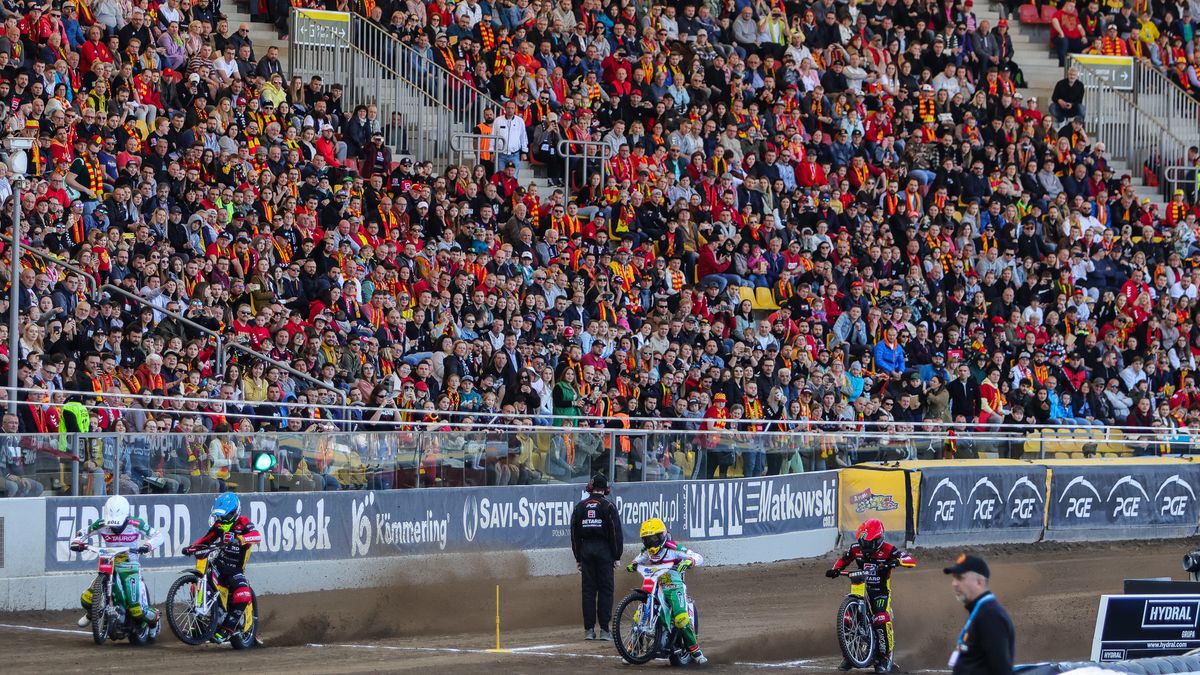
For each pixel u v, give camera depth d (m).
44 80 62.06
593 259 71.69
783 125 85.12
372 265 64.88
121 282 56.59
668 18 87.12
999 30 97.31
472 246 69.50
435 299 64.44
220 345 56.50
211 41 70.69
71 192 59.12
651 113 82.50
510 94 79.62
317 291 61.62
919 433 70.00
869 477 67.50
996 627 26.64
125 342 54.38
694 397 67.06
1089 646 47.38
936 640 47.50
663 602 40.97
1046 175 91.56
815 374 72.06
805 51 89.69
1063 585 59.44
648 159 79.44
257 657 39.78
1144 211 93.75
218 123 65.75
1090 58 99.69
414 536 54.91
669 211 77.69
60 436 47.50
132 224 59.22
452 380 60.78
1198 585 40.00
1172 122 101.75
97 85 63.16
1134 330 85.75
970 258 83.25
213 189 62.03
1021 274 84.62
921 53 94.38
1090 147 95.06
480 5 81.62
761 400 69.50
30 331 51.06
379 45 77.19
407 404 59.81
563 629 47.09
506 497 57.53
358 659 40.09
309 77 75.25
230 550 41.16
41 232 55.84
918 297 79.81
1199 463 77.44
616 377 66.75
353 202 66.56
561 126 79.44
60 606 47.38
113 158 61.19
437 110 77.56
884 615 41.31
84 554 48.06
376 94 75.31
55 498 47.31
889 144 88.19
